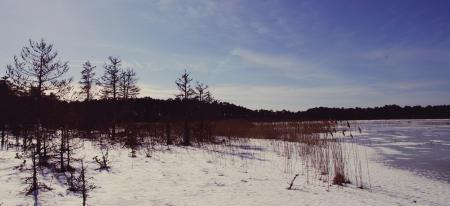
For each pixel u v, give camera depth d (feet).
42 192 42.83
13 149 75.41
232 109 223.10
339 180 61.46
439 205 49.14
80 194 43.47
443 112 456.04
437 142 147.13
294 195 49.08
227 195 47.21
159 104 180.04
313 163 80.33
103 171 59.36
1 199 38.91
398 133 204.95
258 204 43.39
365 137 177.88
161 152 91.66
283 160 87.71
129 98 131.03
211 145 121.39
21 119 60.13
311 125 140.05
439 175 73.51
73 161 65.36
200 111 134.31
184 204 41.88
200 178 58.08
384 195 53.62
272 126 173.58
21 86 60.80
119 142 112.06
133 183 51.70
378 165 87.35
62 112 60.29
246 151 105.50
